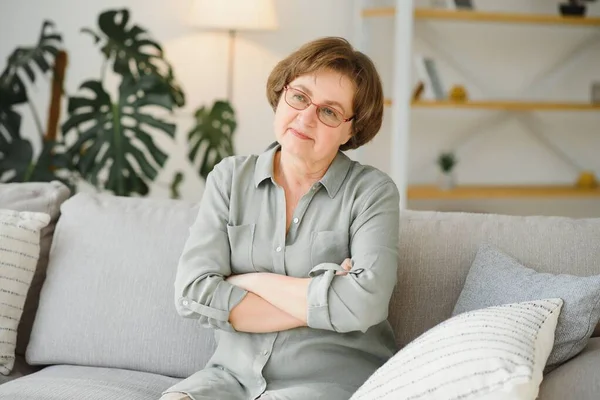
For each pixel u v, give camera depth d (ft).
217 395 5.37
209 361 5.86
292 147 5.59
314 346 5.54
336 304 5.26
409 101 12.85
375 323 5.36
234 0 12.52
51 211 7.21
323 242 5.66
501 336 4.50
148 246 6.68
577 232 6.36
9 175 12.42
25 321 7.00
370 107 5.72
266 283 5.47
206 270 5.59
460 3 13.57
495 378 4.16
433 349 4.58
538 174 14.70
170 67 12.01
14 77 11.48
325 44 5.63
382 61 14.10
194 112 13.48
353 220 5.72
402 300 6.33
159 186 13.78
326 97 5.54
